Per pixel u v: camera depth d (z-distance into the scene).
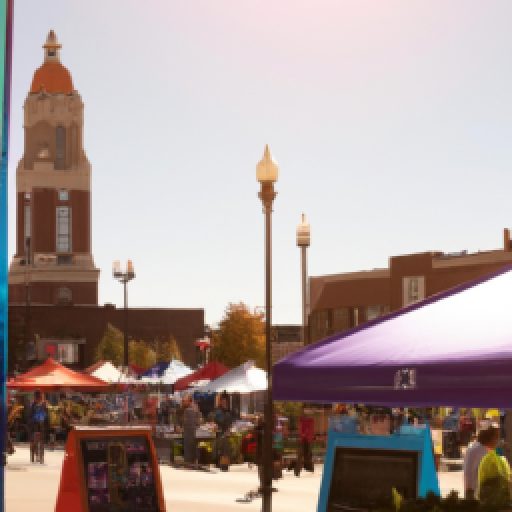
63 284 192.88
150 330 151.00
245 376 43.88
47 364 48.16
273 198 24.92
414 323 8.96
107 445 13.86
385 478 9.47
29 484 28.73
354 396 8.50
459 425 44.06
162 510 13.99
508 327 8.20
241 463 38.84
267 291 24.58
